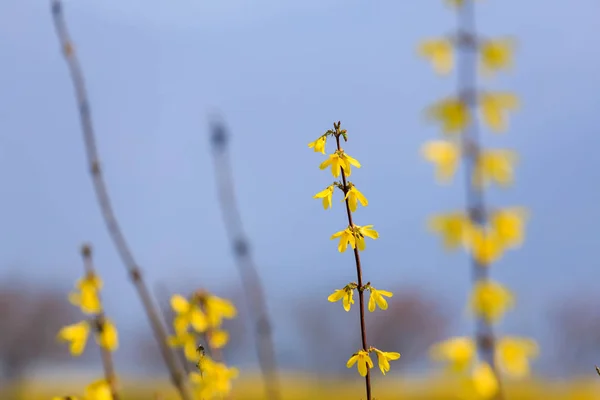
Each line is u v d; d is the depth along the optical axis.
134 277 1.63
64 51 1.69
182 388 1.61
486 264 1.46
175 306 1.73
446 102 1.44
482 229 1.45
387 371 1.75
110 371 1.72
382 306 1.76
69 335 1.71
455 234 1.45
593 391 1.56
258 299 1.61
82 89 1.68
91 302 1.72
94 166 1.66
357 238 1.76
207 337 1.73
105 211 1.64
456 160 1.43
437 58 1.45
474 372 1.46
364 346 1.75
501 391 1.46
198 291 1.73
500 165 1.43
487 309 1.45
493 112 1.43
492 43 1.44
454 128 1.44
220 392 1.71
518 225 1.44
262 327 1.60
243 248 1.61
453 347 1.47
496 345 1.47
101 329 1.72
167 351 1.62
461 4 1.46
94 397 1.71
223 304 1.73
